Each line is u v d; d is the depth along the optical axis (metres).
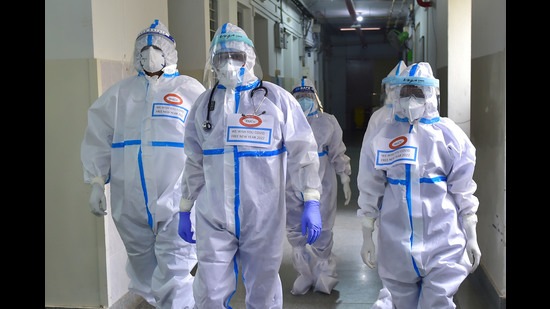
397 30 13.93
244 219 2.24
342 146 3.50
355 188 7.52
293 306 3.29
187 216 2.47
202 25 5.09
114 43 3.20
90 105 3.01
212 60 2.30
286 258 4.27
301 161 2.31
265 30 8.62
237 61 2.27
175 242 2.68
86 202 3.06
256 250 2.27
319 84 15.09
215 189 2.26
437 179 2.29
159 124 2.65
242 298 3.41
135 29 3.45
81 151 2.74
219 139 2.27
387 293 2.90
